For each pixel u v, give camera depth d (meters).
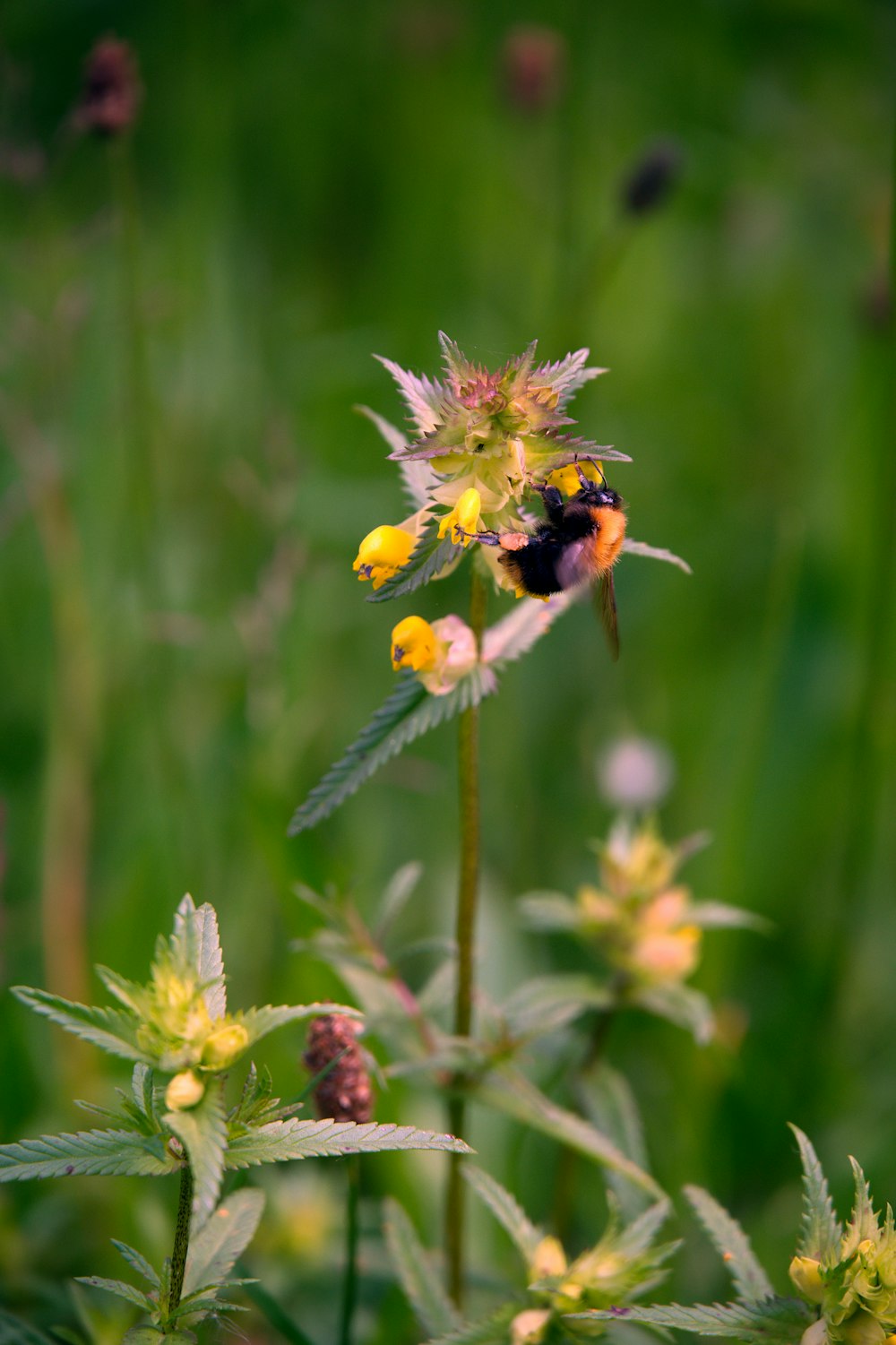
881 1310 0.62
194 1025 0.61
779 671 0.86
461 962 0.67
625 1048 0.79
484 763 0.85
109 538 0.85
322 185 1.20
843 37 1.27
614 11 1.26
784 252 1.18
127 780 0.81
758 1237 0.74
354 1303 0.68
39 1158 0.61
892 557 0.78
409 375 0.64
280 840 0.75
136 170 1.13
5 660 0.84
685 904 0.73
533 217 1.18
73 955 0.78
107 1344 0.66
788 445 1.08
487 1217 0.74
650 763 0.84
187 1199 0.62
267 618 0.80
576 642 0.93
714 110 1.26
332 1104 0.66
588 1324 0.65
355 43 1.24
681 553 0.97
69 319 0.81
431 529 0.64
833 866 0.83
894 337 0.78
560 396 0.64
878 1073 0.78
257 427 0.92
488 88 1.29
